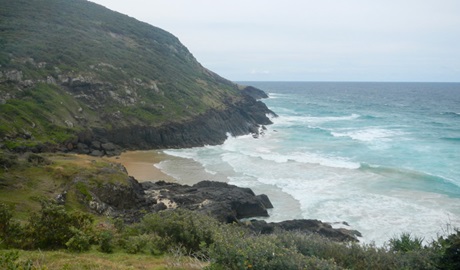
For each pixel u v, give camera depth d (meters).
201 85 75.50
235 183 31.70
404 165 37.44
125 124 48.12
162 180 31.92
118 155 42.78
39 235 11.73
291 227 21.56
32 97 42.41
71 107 45.66
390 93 187.38
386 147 46.75
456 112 94.12
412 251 9.83
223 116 62.69
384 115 85.62
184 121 53.81
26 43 51.84
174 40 96.88
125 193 24.12
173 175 34.28
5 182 20.47
